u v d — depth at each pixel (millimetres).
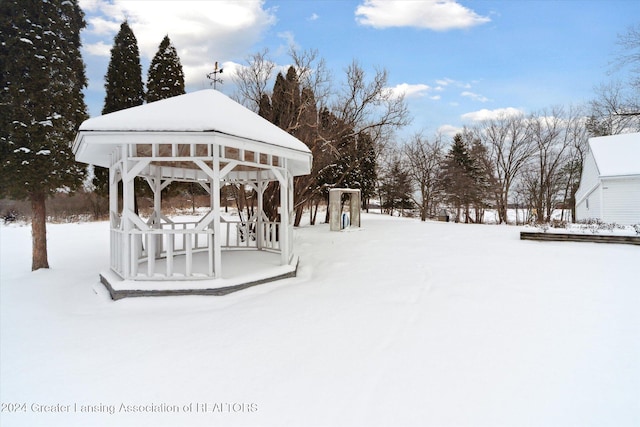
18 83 9016
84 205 25875
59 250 12164
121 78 14852
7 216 21844
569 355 3289
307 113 16938
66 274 8367
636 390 2705
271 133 6703
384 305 4898
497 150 32188
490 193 33125
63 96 9547
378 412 2512
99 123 5453
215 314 4703
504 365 3135
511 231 14625
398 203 37031
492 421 2387
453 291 5445
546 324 4047
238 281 5812
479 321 4191
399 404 2600
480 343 3592
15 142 8945
